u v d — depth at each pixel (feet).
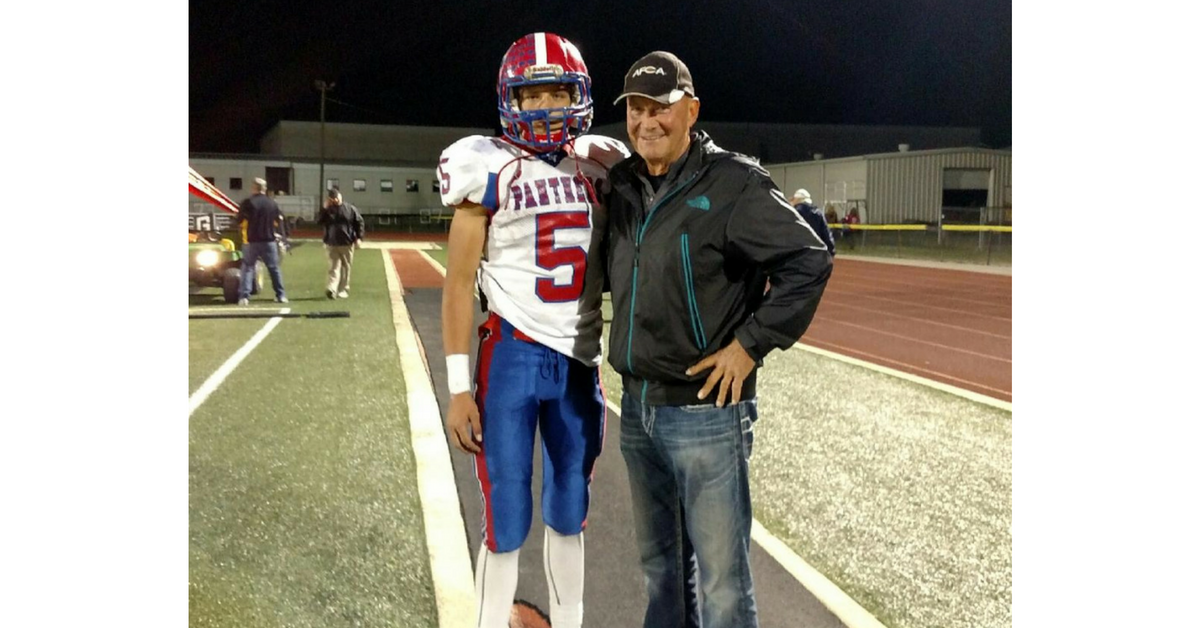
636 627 9.21
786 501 12.60
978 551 10.94
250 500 12.38
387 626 9.02
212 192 29.78
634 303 7.43
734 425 7.44
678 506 8.21
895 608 9.50
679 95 7.05
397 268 54.03
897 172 88.07
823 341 28.35
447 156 7.82
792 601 9.64
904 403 18.70
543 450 8.41
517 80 7.73
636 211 7.50
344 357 22.79
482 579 8.22
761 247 7.07
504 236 7.93
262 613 9.21
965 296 41.93
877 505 12.47
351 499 12.47
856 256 71.72
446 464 13.92
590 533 11.53
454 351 7.98
